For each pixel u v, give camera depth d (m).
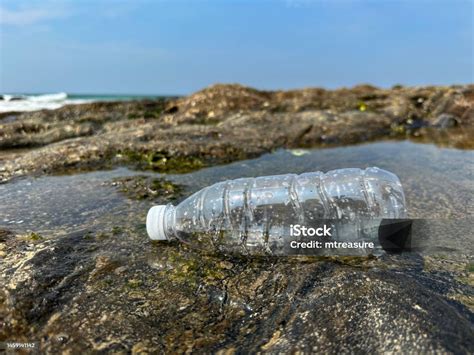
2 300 0.19
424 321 0.16
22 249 0.25
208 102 1.13
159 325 0.18
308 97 1.30
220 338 0.18
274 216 0.25
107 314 0.19
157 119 1.02
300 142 0.76
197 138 0.68
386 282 0.19
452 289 0.20
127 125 0.86
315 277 0.21
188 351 0.17
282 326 0.18
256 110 1.11
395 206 0.25
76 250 0.25
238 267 0.23
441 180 0.44
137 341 0.17
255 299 0.20
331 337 0.16
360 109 1.11
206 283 0.22
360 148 0.71
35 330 0.18
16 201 0.38
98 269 0.23
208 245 0.25
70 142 0.62
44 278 0.21
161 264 0.24
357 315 0.17
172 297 0.20
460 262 0.24
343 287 0.19
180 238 0.26
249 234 0.25
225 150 0.63
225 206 0.26
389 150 0.67
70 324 0.18
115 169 0.53
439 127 0.98
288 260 0.24
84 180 0.46
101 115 1.03
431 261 0.24
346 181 0.27
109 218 0.32
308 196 0.26
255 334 0.18
